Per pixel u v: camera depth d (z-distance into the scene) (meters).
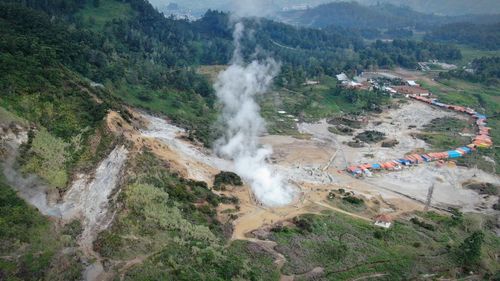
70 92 117.19
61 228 80.44
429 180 154.50
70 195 89.81
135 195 87.12
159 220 84.31
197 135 146.38
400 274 92.12
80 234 80.56
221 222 96.12
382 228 108.06
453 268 97.50
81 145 103.06
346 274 88.44
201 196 101.81
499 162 175.38
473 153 181.38
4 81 107.06
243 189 115.81
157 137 128.00
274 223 101.50
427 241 105.50
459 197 144.38
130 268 73.19
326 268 88.75
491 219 129.88
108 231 79.75
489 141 194.62
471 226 120.38
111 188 91.31
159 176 99.19
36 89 110.19
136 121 134.88
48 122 105.06
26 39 135.38
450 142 191.62
